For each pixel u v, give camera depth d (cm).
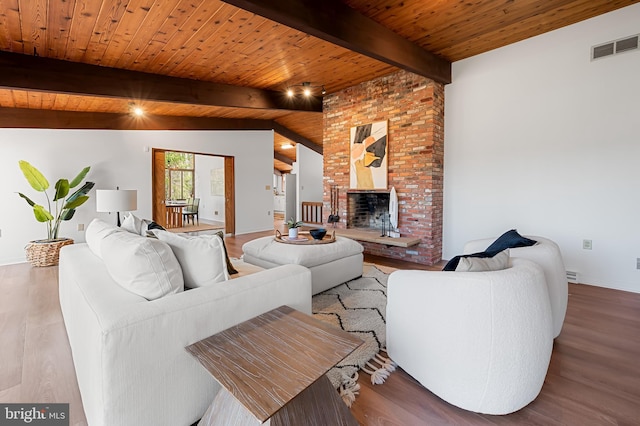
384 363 194
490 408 149
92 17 263
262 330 141
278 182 1350
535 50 369
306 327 144
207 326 139
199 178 1084
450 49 394
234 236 680
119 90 376
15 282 350
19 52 317
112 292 142
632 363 194
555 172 364
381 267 420
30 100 422
